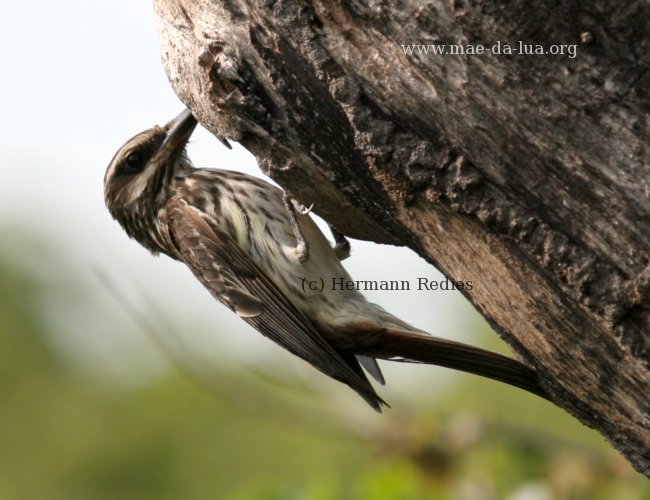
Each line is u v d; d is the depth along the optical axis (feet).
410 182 27.66
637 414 28.04
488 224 27.09
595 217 26.03
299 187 31.24
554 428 63.87
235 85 29.25
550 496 42.01
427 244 29.12
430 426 43.09
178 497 78.69
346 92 27.43
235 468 77.71
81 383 84.58
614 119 25.30
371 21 26.68
